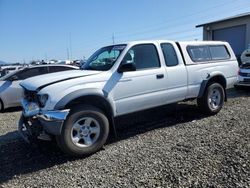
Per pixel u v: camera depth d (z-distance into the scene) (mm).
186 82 6516
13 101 9875
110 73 5344
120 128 6398
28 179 4172
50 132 4621
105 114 5344
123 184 3795
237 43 22188
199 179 3771
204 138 5391
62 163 4695
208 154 4586
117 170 4242
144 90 5746
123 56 5566
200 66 6840
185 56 6613
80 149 4801
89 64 6055
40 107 4777
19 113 9445
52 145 5551
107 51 5977
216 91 7180
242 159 4281
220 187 3535
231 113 7246
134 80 5586
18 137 6324
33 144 5562
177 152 4762
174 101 6375
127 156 4758
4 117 8844
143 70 5789
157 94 5973
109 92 5230
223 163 4199
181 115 7227
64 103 4699
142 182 3809
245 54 12648
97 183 3887
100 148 5133
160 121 6805
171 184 3695
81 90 4875
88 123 4930
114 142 5527
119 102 5410
